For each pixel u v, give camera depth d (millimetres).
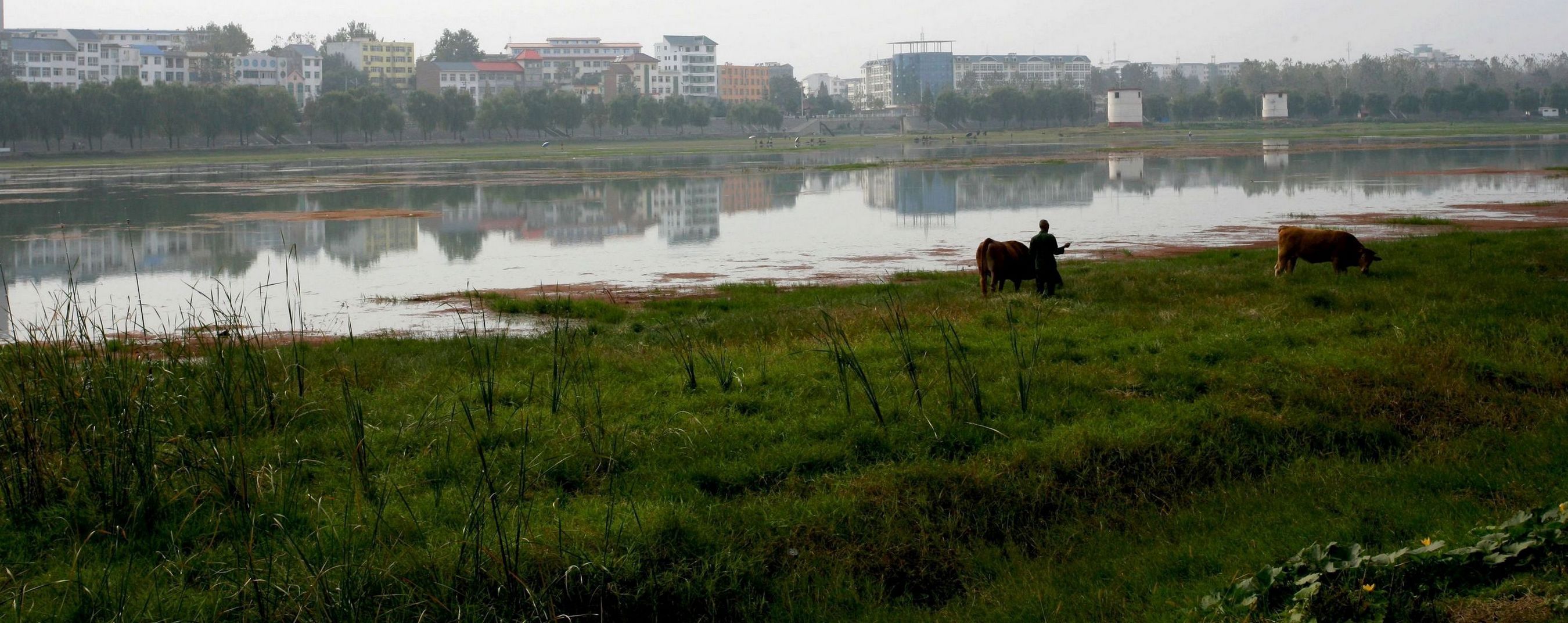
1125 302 14117
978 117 157500
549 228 31766
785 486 7719
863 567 6965
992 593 6691
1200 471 8281
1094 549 7180
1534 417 9258
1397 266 16859
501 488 7430
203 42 171625
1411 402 9492
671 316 15102
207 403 8922
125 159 89812
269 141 113562
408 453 8125
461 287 20312
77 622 5984
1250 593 5809
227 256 25594
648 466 7910
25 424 7387
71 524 6965
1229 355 10758
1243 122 156000
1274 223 29516
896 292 16125
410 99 118250
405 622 6105
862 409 8953
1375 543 6602
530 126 125750
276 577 6223
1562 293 13836
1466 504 7074
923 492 7602
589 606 6453
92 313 17422
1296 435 8859
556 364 9961
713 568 6750
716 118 153875
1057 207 35969
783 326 12766
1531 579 5438
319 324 16125
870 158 78062
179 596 6129
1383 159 64250
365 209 38719
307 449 8180
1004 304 13672
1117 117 150125
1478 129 128375
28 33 150875
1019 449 8141
